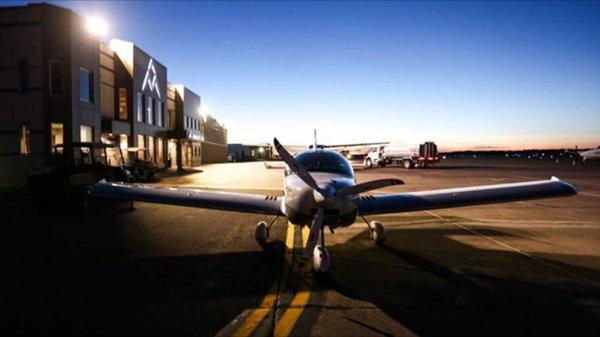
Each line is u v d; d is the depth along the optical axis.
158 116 33.66
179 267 5.38
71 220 9.19
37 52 19.47
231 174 28.02
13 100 19.62
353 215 5.17
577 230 8.01
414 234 7.60
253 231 7.89
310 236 4.73
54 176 10.96
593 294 4.34
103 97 25.81
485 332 3.44
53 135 19.75
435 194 6.54
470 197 6.34
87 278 4.91
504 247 6.52
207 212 10.44
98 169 13.84
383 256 5.96
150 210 10.77
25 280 4.83
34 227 8.32
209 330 3.47
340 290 4.48
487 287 4.56
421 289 4.50
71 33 20.05
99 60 22.84
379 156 37.66
